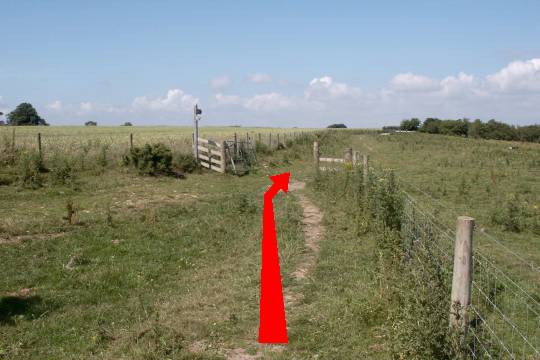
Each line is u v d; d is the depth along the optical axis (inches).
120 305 294.5
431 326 178.2
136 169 833.5
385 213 373.4
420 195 639.1
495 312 247.8
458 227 178.4
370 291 260.4
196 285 326.6
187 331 242.1
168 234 449.4
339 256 363.9
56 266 355.9
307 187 754.2
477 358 185.6
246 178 901.2
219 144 956.6
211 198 657.0
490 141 2309.3
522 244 414.3
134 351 218.5
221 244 428.5
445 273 231.0
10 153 762.2
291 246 398.3
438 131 3496.6
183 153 951.0
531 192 680.4
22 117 3927.2
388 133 3253.0
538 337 219.1
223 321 254.1
